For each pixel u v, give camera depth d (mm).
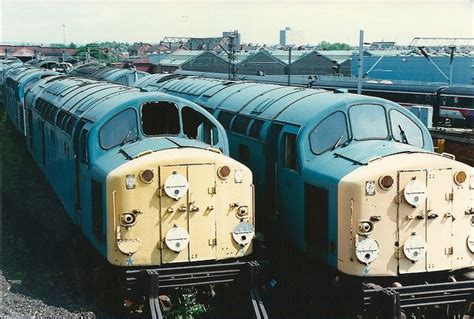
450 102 41750
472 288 10414
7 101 38406
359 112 11953
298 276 12578
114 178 10469
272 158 12992
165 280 10539
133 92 12930
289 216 12297
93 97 14273
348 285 10805
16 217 17391
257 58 67125
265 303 11531
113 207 10492
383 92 44875
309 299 11938
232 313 11102
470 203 10734
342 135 11852
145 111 12039
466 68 57094
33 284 12539
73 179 13445
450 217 10602
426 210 10484
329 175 10852
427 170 10438
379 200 10297
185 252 10750
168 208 10625
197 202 10766
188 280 10703
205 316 11094
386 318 9953
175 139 11633
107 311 11320
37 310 11094
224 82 18375
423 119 32562
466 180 10664
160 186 10570
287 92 14188
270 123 13047
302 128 11812
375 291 10188
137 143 11625
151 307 10203
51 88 20859
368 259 10289
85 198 12273
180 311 10695
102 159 11578
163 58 83562
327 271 11367
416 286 10195
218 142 12234
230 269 10930
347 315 10992
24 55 93625
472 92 40625
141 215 10516
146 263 10586
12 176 22359
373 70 63000
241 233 11070
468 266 10812
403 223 10406
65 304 11547
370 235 10289
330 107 11852
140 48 112188
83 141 12414
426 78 59062
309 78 46938
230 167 10961
